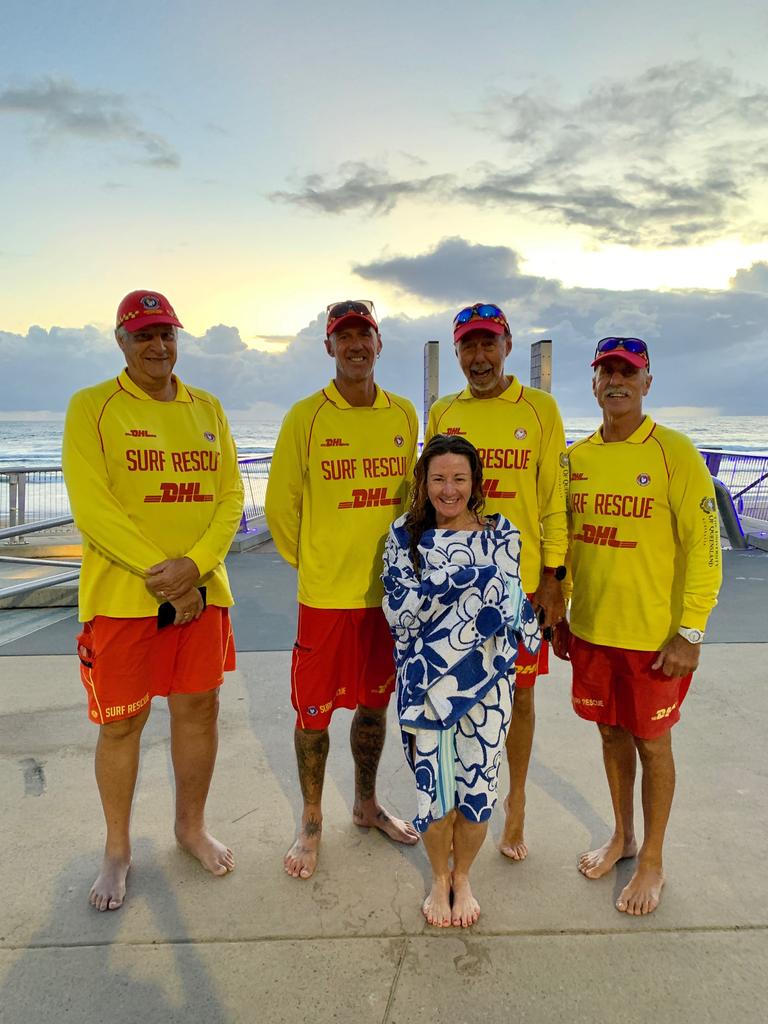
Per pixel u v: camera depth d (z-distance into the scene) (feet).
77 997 6.07
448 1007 5.97
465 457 7.09
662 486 7.43
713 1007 5.97
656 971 6.37
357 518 8.11
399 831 8.50
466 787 6.88
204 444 7.89
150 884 7.61
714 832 8.52
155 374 7.55
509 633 7.00
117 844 7.63
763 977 6.31
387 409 8.32
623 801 7.93
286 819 8.97
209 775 8.09
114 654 7.40
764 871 7.80
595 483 7.81
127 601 7.39
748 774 9.88
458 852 7.12
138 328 7.28
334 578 8.14
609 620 7.71
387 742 11.28
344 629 8.20
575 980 6.27
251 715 11.98
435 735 6.90
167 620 7.50
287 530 8.61
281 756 10.59
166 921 7.03
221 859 7.86
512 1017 5.88
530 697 7.99
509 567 7.07
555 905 7.30
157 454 7.51
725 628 16.87
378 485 8.17
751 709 12.05
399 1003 6.02
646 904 7.14
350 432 8.13
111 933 6.84
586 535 7.93
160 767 10.19
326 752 8.16
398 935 6.85
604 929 6.92
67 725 11.41
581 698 8.14
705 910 7.18
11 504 27.99
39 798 9.25
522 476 8.09
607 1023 5.82
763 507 33.04
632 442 7.64
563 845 8.42
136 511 7.48
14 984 6.20
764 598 19.98
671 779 7.32
